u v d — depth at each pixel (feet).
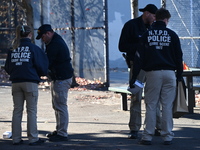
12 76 77.92
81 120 103.19
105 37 168.35
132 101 82.99
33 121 78.13
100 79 171.94
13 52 78.13
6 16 227.40
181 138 82.89
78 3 176.86
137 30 81.41
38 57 77.77
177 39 75.77
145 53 75.61
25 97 78.33
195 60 152.97
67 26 179.83
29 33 78.74
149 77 75.66
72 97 141.79
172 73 75.72
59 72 80.38
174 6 156.66
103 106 124.06
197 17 152.25
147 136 76.79
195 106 123.24
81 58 177.68
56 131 84.33
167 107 76.23
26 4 183.93
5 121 102.63
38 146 77.20
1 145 78.59
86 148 74.79
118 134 87.20
